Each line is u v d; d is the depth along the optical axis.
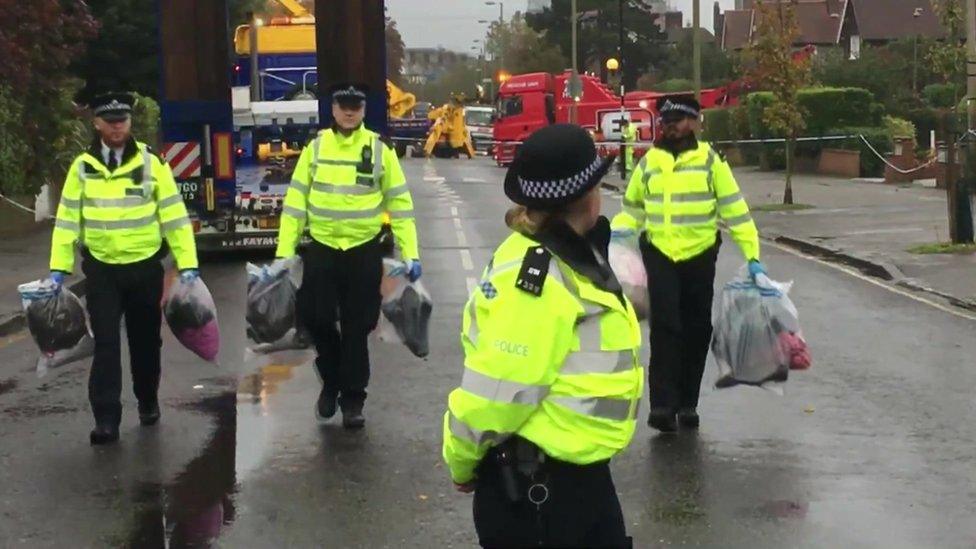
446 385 9.56
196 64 16.53
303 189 8.19
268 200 17.69
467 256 18.11
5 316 13.07
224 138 17.05
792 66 25.73
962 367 10.02
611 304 3.57
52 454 7.79
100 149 8.03
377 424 8.38
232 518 6.50
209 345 8.56
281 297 8.45
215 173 17.12
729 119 41.03
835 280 15.56
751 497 6.71
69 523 6.47
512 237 3.63
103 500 6.84
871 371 9.89
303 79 22.41
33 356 11.40
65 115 23.08
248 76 22.44
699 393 8.95
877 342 11.19
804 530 6.19
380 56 15.03
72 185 8.04
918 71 47.03
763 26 25.94
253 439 8.05
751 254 7.85
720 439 7.90
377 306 8.26
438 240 20.39
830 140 35.28
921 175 31.44
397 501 6.73
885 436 7.92
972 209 18.30
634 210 8.02
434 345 11.22
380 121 15.12
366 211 8.09
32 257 18.09
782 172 36.59
